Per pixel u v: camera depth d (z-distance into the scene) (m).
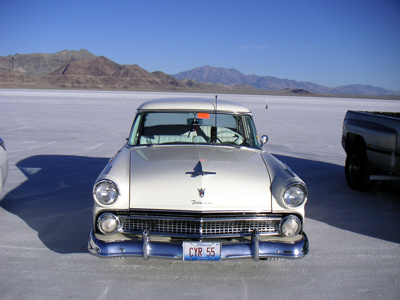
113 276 3.45
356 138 6.47
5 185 6.38
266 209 3.28
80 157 9.00
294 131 15.79
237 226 3.30
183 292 3.21
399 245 4.27
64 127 15.12
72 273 3.48
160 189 3.29
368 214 5.31
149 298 3.10
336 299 3.15
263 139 4.58
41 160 8.55
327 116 26.45
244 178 3.44
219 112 4.46
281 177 3.42
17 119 17.80
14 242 4.11
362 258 3.92
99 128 15.10
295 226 3.28
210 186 3.30
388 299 3.16
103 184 3.26
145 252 3.11
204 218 3.20
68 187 6.34
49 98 44.47
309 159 9.37
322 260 3.87
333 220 5.05
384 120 5.56
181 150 4.03
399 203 5.85
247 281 3.42
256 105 42.78
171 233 3.26
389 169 5.58
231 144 4.32
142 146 4.20
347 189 6.62
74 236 4.31
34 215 4.96
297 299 3.13
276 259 3.87
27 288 3.20
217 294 3.19
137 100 45.56
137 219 3.29
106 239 3.20
